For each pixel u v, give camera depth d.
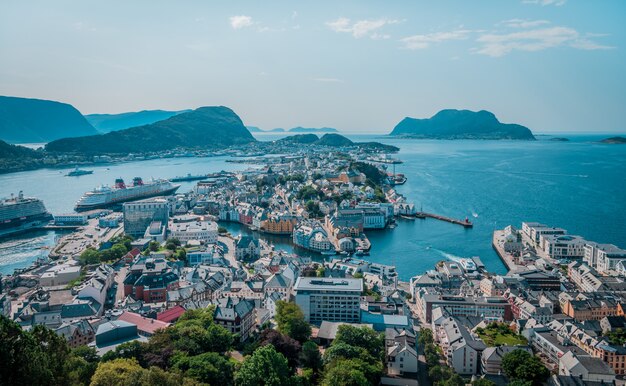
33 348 173.00
